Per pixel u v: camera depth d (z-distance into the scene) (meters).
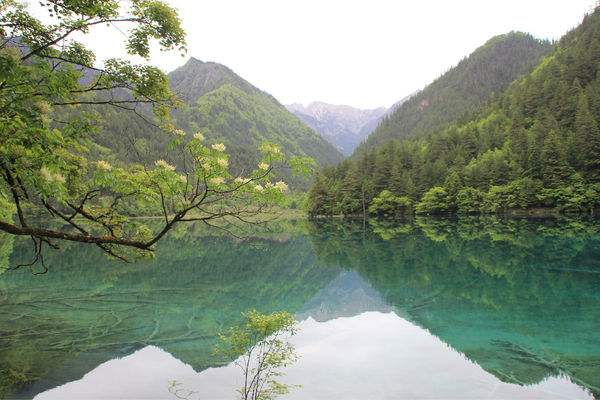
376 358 13.27
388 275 29.84
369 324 17.56
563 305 19.39
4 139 5.49
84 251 42.00
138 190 7.05
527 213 75.25
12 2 6.63
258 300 22.97
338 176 115.12
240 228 7.04
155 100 7.81
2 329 16.62
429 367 12.41
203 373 12.10
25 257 36.81
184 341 15.28
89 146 7.10
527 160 78.38
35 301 21.34
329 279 29.81
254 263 37.16
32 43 6.65
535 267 28.50
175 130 6.74
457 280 26.42
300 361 13.02
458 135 117.31
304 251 45.19
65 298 22.08
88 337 15.68
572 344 14.22
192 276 30.02
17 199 6.32
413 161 103.62
